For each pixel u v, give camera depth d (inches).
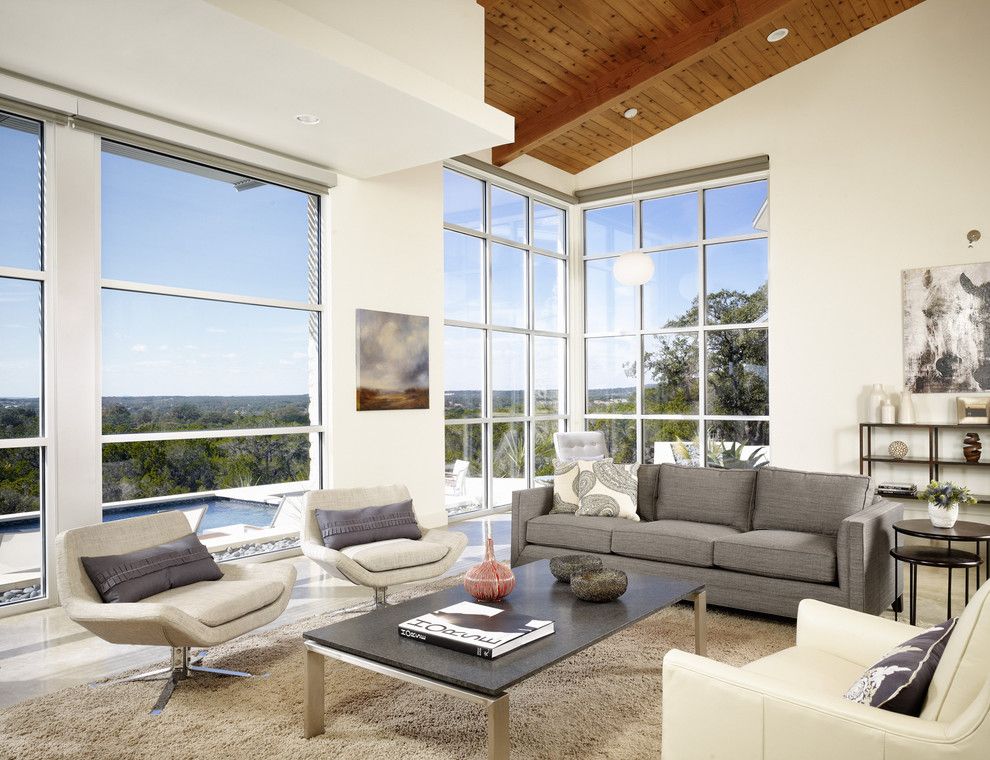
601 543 167.6
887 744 57.6
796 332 258.4
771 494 164.9
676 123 291.4
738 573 148.9
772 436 262.7
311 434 214.8
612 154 310.3
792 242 260.4
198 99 161.3
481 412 283.4
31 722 101.6
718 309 289.3
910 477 237.3
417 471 241.9
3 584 153.8
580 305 326.6
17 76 147.2
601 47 230.2
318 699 97.2
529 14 205.0
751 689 65.5
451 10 175.9
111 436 170.7
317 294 217.0
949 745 54.9
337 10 147.4
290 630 140.6
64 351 159.9
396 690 112.2
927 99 236.1
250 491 199.5
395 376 232.5
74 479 161.6
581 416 325.1
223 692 111.6
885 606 146.3
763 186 279.4
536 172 302.7
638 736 96.6
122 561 113.8
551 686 113.3
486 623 96.0
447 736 96.8
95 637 139.1
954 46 231.8
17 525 155.7
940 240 233.1
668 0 213.0
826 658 85.0
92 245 164.7
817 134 256.5
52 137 157.9
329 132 182.2
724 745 67.1
